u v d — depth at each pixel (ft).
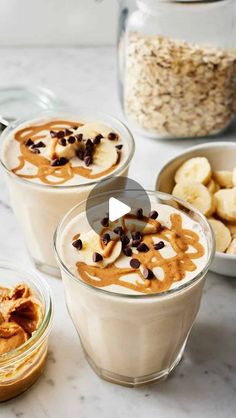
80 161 1.92
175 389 1.76
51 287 1.99
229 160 2.21
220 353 1.84
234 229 2.06
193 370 1.80
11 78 2.67
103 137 1.98
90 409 1.72
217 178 2.18
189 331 1.79
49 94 2.53
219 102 2.35
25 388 1.74
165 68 2.29
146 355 1.70
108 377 1.78
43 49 2.83
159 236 1.73
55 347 1.84
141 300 1.58
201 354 1.83
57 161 1.90
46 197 1.85
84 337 1.75
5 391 1.71
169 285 1.62
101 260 1.66
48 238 1.95
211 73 2.30
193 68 2.28
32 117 2.04
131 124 2.45
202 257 1.68
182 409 1.72
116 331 1.65
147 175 2.29
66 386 1.77
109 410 1.72
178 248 1.69
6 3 2.72
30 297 1.78
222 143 2.19
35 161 1.92
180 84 2.31
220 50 2.32
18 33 2.81
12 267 1.83
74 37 2.83
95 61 2.78
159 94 2.33
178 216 1.78
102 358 1.74
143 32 2.33
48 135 2.00
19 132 2.01
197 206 2.05
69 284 1.65
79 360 1.82
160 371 1.76
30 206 1.90
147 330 1.64
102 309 1.62
